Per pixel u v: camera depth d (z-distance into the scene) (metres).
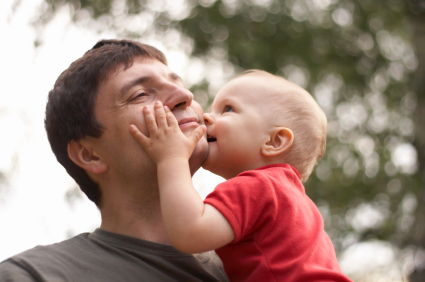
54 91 2.51
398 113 8.57
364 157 8.20
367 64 8.76
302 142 2.54
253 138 2.49
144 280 2.25
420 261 7.57
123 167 2.37
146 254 2.30
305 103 2.58
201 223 2.12
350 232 7.88
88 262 2.27
